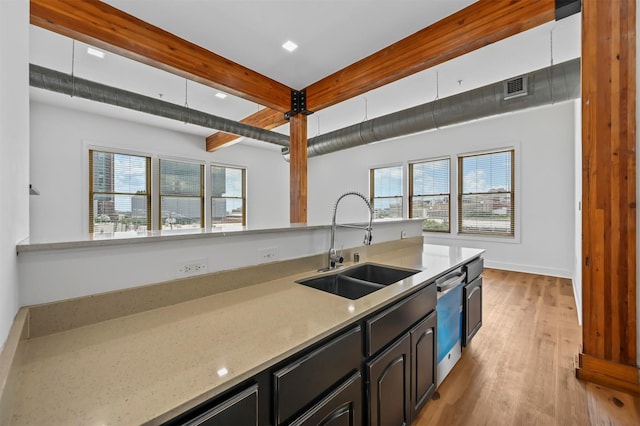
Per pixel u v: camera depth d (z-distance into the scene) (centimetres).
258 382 77
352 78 303
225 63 289
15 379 64
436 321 167
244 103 438
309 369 89
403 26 245
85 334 92
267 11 225
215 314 110
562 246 438
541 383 185
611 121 173
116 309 104
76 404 60
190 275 126
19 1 83
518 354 222
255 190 740
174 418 61
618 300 174
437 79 361
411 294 146
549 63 318
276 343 87
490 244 505
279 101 344
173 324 100
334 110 483
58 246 91
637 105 166
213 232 135
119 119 511
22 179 91
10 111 72
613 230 174
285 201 811
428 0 216
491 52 296
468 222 535
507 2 204
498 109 304
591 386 178
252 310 114
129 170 530
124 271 107
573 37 269
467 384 186
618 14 170
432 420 156
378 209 670
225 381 68
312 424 89
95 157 490
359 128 429
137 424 55
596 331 181
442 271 181
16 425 54
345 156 729
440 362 179
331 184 761
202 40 260
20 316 81
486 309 313
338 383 101
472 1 217
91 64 315
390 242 264
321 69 315
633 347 170
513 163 484
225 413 68
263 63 300
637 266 168
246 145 720
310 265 181
